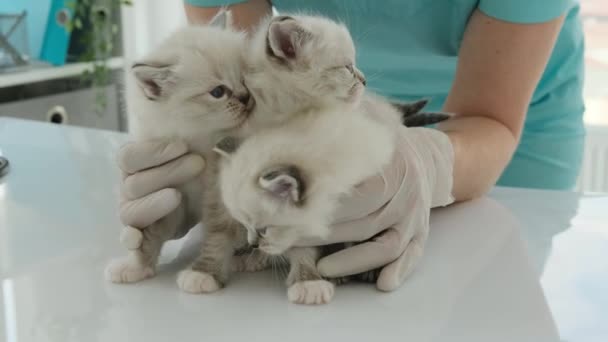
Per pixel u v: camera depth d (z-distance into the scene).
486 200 0.86
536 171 1.12
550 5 0.87
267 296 0.65
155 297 0.65
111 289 0.66
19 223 0.77
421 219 0.70
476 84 0.92
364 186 0.66
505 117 0.92
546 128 1.11
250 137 0.67
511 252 0.72
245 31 0.81
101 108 1.75
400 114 0.79
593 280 0.68
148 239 0.68
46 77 1.59
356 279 0.69
